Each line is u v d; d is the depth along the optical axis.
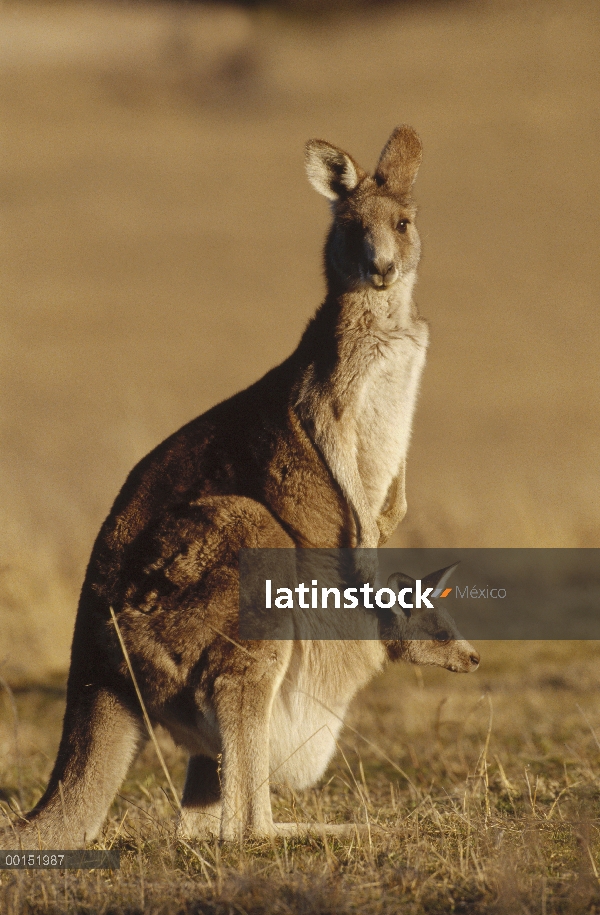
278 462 23.08
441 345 101.88
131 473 23.33
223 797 20.06
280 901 16.41
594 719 30.03
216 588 21.05
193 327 109.38
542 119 166.88
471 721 30.89
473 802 22.47
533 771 25.45
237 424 23.42
